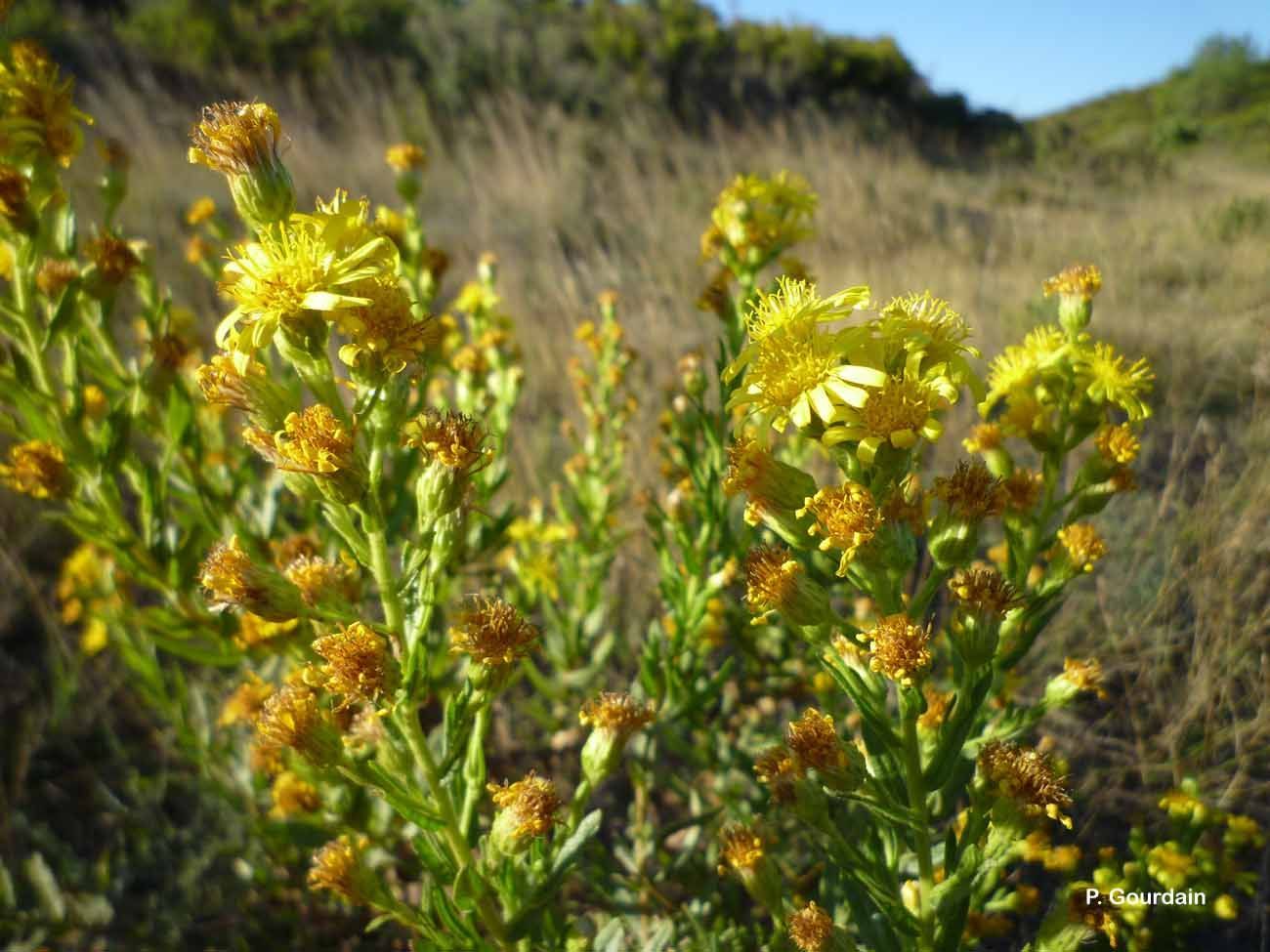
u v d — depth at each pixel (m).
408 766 0.11
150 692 0.17
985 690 0.10
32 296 0.14
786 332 0.10
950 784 0.11
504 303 0.35
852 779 0.10
